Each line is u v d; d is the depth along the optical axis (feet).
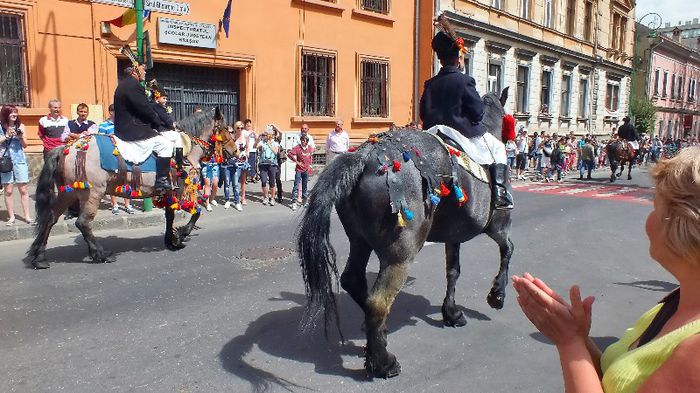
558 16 93.40
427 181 12.70
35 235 22.04
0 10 34.14
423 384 12.84
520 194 50.16
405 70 62.80
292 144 50.21
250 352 14.39
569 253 26.48
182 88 44.83
